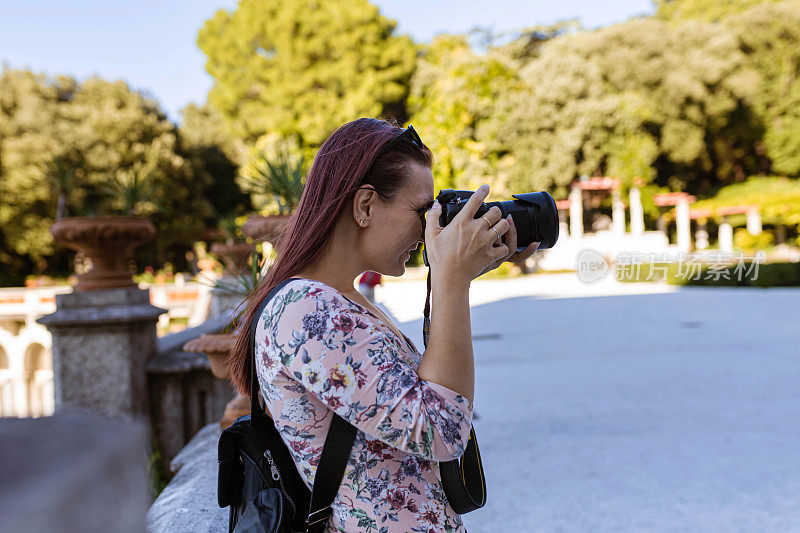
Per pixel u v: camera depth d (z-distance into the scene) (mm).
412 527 801
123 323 3846
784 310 10750
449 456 764
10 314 13617
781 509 2734
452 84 25094
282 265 915
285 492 857
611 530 2584
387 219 903
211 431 2918
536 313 11414
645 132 29734
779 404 4523
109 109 26531
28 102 26406
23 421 252
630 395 4965
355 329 782
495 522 2705
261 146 24766
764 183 31219
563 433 4008
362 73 26703
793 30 29516
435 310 816
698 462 3381
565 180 26578
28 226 25266
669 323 9406
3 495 200
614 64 28719
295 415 796
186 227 28438
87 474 227
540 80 26844
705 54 28266
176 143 30125
